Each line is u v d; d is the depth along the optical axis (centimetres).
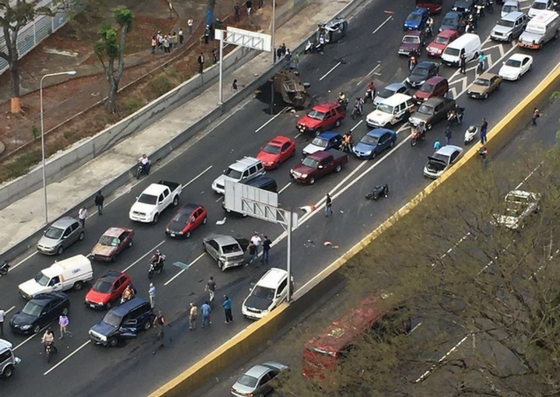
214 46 14050
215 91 13375
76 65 13262
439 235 8369
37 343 9400
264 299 9581
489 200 8431
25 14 11919
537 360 7569
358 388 7919
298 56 13900
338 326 8388
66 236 10581
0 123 12031
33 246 10675
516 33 14188
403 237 8494
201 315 9725
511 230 8162
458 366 7900
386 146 12038
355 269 8912
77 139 12062
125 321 9356
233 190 9931
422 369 7819
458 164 11394
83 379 8994
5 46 12825
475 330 7906
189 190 11550
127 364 9150
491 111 12675
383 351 7712
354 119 12738
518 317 7694
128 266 10375
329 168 11631
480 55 13600
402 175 11625
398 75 13612
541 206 8331
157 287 10088
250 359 9194
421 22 14400
